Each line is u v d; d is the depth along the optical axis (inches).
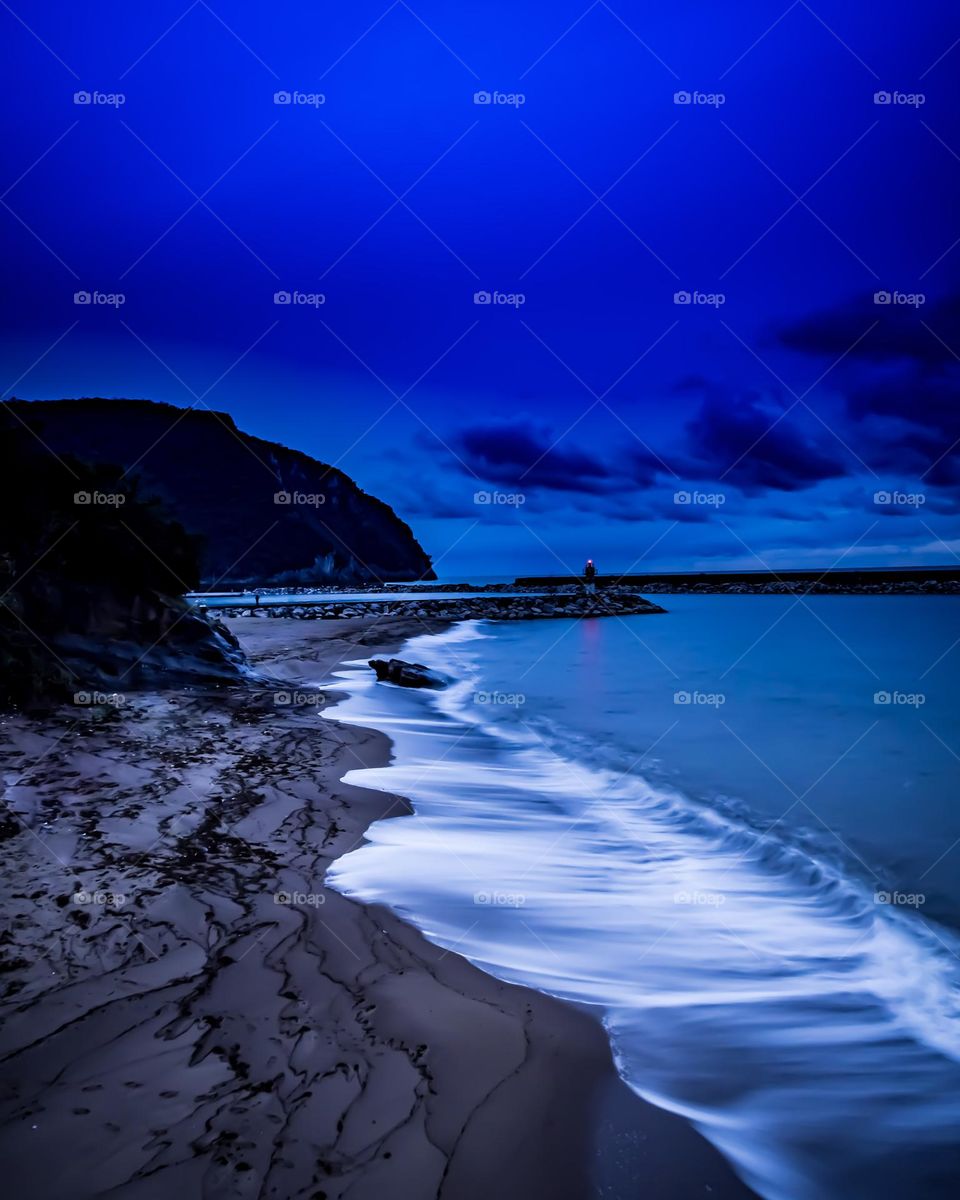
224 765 305.4
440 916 186.9
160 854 209.8
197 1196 96.3
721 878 229.0
